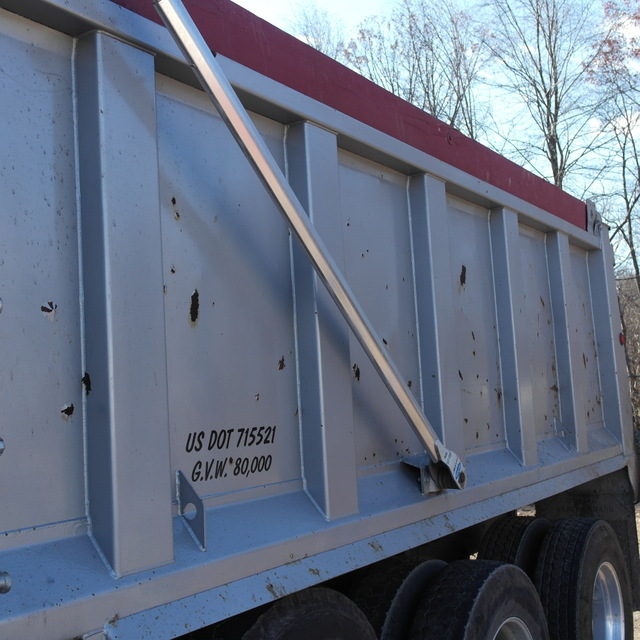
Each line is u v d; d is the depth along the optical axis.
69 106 1.90
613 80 17.59
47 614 1.58
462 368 3.55
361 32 18.58
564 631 3.82
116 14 1.94
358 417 2.78
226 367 2.25
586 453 4.69
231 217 2.34
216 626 2.05
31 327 1.74
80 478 1.81
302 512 2.39
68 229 1.85
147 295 1.92
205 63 1.98
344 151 2.92
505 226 3.98
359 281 2.90
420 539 2.84
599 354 5.39
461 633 2.75
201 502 1.99
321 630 2.27
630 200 17.72
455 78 18.38
